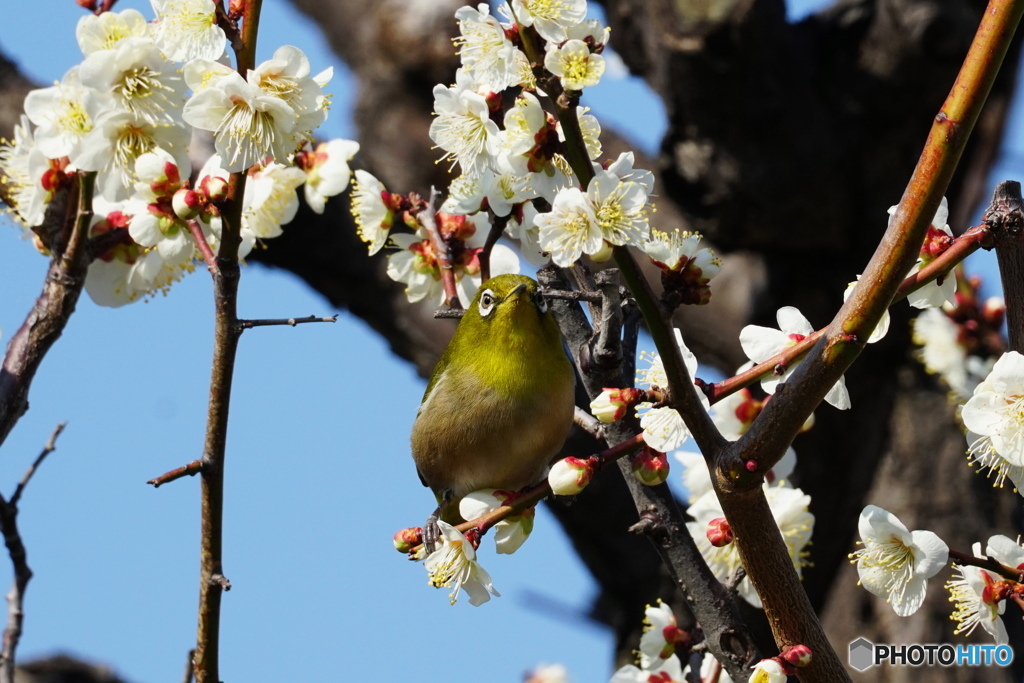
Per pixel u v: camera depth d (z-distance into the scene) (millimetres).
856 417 13750
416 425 9602
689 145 12836
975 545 7090
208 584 7555
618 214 6051
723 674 8844
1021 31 13203
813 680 6590
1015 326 6883
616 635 13695
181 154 7508
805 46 12539
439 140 7199
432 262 9312
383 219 9148
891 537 6906
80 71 7176
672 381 6191
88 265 8000
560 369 9188
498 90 6590
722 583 8445
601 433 8312
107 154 7355
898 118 12570
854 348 5879
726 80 12047
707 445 6320
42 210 7648
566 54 6055
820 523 13656
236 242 7379
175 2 7109
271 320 7461
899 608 6820
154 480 7242
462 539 6809
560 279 8938
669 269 6453
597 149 7145
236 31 7180
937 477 13406
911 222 5793
